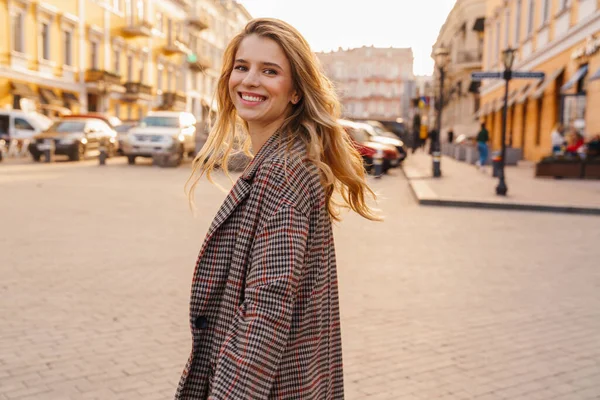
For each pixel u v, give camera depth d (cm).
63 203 1116
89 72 3856
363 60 11062
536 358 418
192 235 836
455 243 837
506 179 1852
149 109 4794
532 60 2700
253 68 168
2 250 699
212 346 156
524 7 2878
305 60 169
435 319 497
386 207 1221
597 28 1845
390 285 603
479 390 368
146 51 4756
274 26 169
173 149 2202
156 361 397
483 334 463
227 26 7012
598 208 1166
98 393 350
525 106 2856
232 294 154
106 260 668
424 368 398
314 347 157
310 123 168
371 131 2477
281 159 155
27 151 2553
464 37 5384
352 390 364
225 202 158
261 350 138
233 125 197
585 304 546
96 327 454
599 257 752
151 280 590
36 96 3222
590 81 1927
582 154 1873
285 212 148
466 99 5156
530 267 693
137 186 1463
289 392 151
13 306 496
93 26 3903
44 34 3419
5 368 377
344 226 962
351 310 516
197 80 6019
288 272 143
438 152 1892
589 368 402
